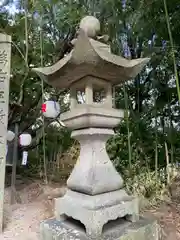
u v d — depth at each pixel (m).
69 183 1.75
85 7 3.18
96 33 1.61
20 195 3.32
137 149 3.22
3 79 2.24
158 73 3.16
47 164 4.69
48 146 4.92
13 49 3.77
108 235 1.49
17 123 3.47
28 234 2.07
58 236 1.58
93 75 1.63
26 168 4.57
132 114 3.31
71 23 3.27
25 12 3.43
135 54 3.29
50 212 2.54
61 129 5.16
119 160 3.19
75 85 1.75
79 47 1.45
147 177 2.74
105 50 1.50
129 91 3.48
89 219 1.48
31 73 3.73
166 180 2.79
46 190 3.40
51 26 3.87
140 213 2.22
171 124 3.17
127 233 1.53
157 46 2.96
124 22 3.00
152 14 2.71
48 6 3.34
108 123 1.68
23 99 3.95
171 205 2.43
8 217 2.49
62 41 3.75
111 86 1.76
